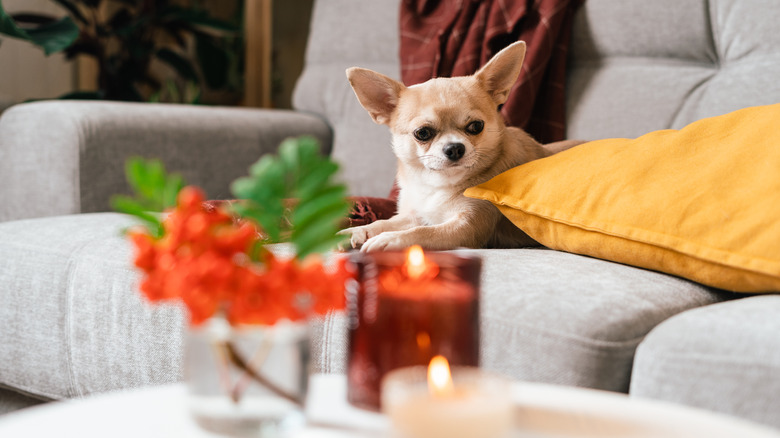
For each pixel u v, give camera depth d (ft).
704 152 4.19
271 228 2.07
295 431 1.98
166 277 1.84
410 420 1.75
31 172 6.32
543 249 4.76
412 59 7.39
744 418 2.79
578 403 2.23
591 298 3.41
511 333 3.31
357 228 5.33
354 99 8.26
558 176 4.44
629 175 4.19
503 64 5.77
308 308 1.97
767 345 2.83
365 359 2.19
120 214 5.67
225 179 7.28
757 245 3.56
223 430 1.92
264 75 12.45
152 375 4.19
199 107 7.55
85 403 2.19
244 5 12.46
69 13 12.18
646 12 6.36
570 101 6.69
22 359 4.86
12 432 1.94
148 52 11.57
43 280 4.74
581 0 6.72
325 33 8.77
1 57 11.19
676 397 2.95
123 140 6.39
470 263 2.17
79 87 12.47
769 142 4.02
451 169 5.47
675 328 3.13
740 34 5.85
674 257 3.84
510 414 1.83
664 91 6.14
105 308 4.40
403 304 2.14
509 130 5.96
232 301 1.84
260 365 1.92
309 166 2.01
